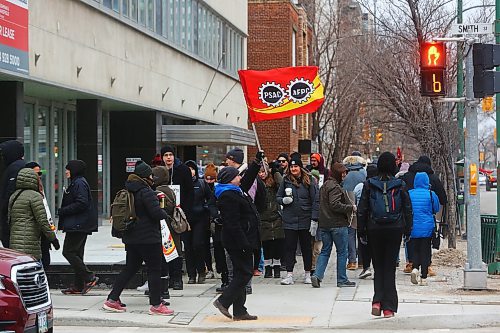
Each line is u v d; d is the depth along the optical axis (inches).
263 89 602.2
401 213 449.1
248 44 1733.5
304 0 2096.5
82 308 490.6
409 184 645.3
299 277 638.5
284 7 1715.1
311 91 601.9
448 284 590.9
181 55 1213.7
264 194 536.7
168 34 1149.1
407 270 656.4
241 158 459.5
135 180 463.8
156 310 474.9
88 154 921.5
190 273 597.9
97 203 925.2
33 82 740.7
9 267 318.3
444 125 908.6
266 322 458.3
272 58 1722.4
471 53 548.7
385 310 455.2
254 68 1731.1
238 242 444.5
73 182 522.3
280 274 651.5
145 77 1045.8
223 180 446.6
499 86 536.1
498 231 651.5
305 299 528.7
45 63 751.1
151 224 466.9
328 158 2122.3
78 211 518.0
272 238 615.5
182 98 1219.2
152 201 462.3
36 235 457.7
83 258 573.6
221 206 444.8
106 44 909.2
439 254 769.6
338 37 1844.2
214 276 636.1
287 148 1697.8
